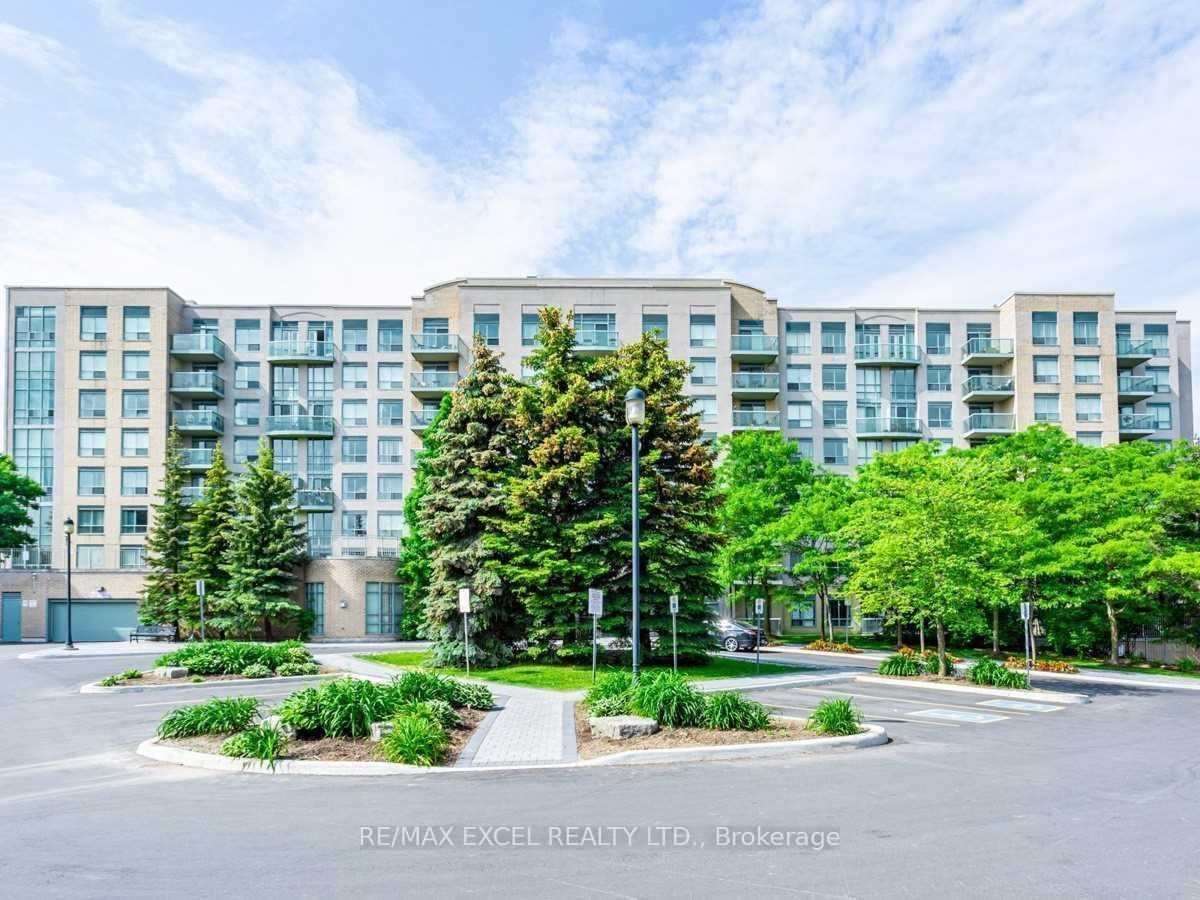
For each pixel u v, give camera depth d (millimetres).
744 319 59625
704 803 9617
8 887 6852
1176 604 33531
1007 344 59719
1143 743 14758
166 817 9109
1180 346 63281
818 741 13273
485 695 17562
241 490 44156
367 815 9102
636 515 15914
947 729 16250
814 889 6750
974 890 6762
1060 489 32969
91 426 56312
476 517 27203
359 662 29516
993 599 27016
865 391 60500
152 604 45344
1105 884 6945
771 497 45344
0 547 52125
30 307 56938
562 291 57656
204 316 59875
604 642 26562
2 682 24984
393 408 59562
